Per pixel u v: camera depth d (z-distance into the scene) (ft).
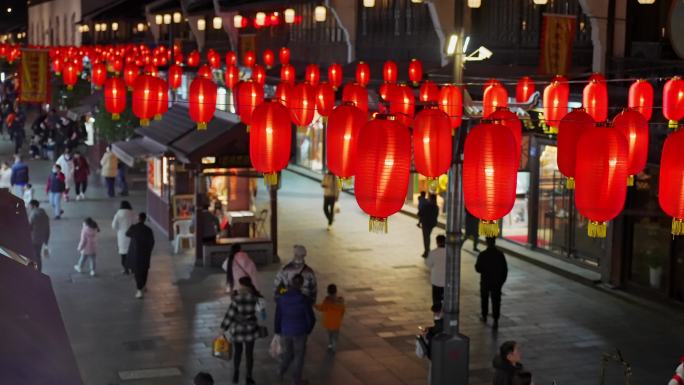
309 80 67.72
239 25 105.50
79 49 120.78
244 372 50.83
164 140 84.99
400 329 59.77
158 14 135.23
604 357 41.32
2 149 162.71
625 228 70.13
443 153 34.71
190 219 86.07
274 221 79.41
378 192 29.89
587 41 71.36
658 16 66.69
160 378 49.55
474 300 67.41
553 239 79.51
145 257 66.44
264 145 37.19
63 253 81.56
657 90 63.57
